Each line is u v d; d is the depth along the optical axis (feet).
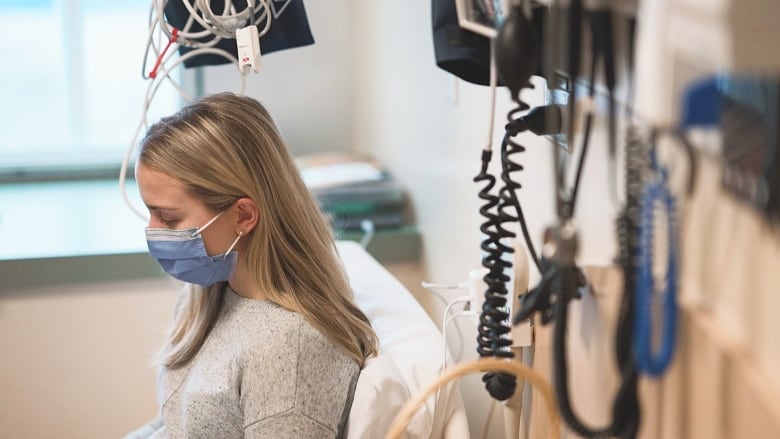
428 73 6.72
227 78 8.99
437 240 6.83
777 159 1.92
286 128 9.29
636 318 2.41
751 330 2.04
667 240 2.31
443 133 6.39
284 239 4.75
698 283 2.25
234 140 4.64
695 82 2.14
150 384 7.52
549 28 2.81
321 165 8.51
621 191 2.63
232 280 4.89
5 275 6.98
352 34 9.20
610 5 2.51
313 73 9.20
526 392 3.94
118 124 9.52
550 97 3.33
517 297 3.78
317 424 4.39
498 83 3.80
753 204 2.00
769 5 1.94
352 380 4.60
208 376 4.68
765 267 1.98
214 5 5.19
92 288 7.23
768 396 1.97
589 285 2.95
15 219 7.93
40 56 9.31
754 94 1.97
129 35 9.40
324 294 4.75
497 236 3.61
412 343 5.02
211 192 4.59
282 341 4.49
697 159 2.19
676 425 2.39
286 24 5.30
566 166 2.94
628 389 2.36
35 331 7.24
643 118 2.31
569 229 2.42
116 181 9.34
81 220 7.96
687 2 2.15
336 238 7.31
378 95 8.46
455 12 3.61
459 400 4.79
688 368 2.31
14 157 9.16
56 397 7.42
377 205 7.77
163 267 4.80
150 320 7.39
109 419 7.54
